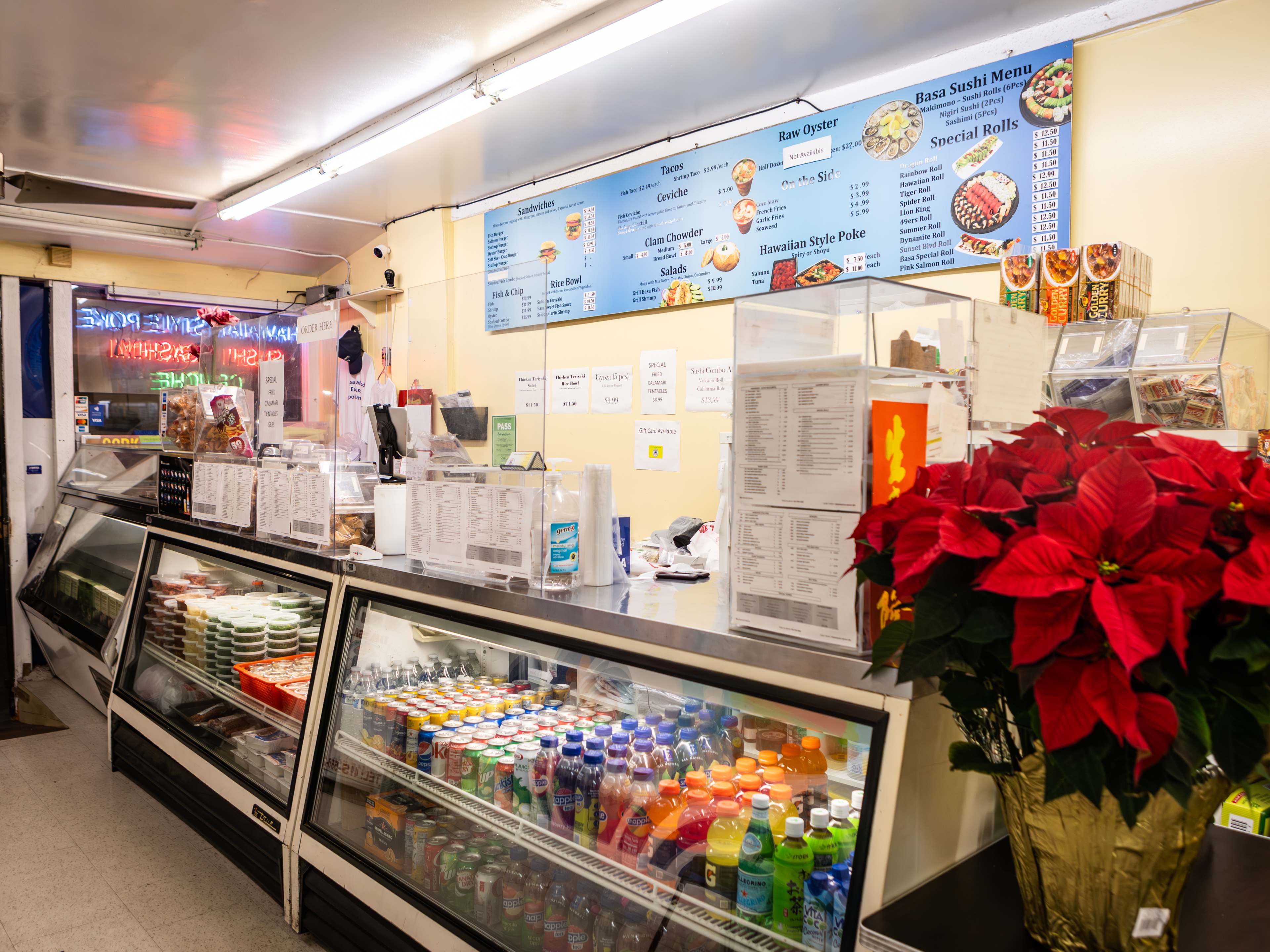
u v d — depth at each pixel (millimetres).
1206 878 1293
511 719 2219
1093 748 847
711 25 2840
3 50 3131
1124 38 2566
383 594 2305
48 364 5730
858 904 1190
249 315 6441
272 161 4371
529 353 1934
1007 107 2809
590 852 1761
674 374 3965
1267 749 849
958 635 921
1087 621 861
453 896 1970
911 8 2693
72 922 2465
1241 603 830
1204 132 2420
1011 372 1626
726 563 1802
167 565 3736
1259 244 2330
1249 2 2326
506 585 1982
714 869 1534
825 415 1301
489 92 3232
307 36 3027
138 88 3469
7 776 3607
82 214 5184
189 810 2998
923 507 999
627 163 4082
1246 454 978
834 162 3285
